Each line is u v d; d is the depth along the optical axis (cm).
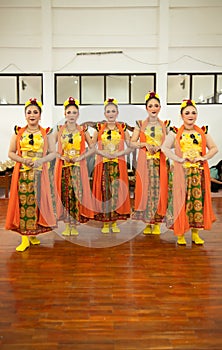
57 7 767
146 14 772
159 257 350
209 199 386
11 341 210
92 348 204
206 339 212
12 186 365
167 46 768
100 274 308
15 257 350
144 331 221
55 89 797
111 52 780
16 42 778
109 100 399
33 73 787
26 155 363
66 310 245
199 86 801
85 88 800
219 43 779
